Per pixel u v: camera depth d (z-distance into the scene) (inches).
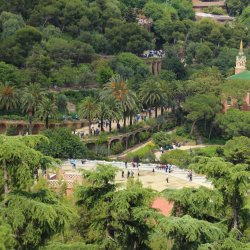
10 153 2536.9
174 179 7731.3
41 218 2519.7
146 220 3186.5
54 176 6397.6
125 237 3184.1
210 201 3312.0
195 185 7460.6
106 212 3144.7
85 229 3727.9
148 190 3112.7
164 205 5344.5
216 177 3316.9
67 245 3412.9
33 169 2659.9
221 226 3184.1
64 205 2691.9
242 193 3228.3
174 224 2869.1
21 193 2642.7
